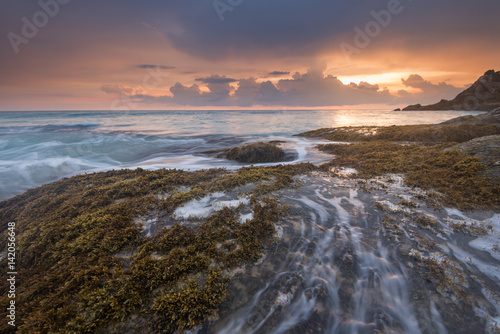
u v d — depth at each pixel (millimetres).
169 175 10805
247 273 4820
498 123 16875
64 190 10438
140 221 6711
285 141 23703
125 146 25344
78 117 78125
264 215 6773
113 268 4906
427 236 5805
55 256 5484
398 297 4211
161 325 3797
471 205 6980
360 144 17625
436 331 3611
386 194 8289
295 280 4609
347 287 4445
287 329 3729
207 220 6707
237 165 15852
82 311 3990
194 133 38438
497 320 3715
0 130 39906
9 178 14008
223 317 3930
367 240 5766
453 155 10680
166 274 4609
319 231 6188
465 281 4438
